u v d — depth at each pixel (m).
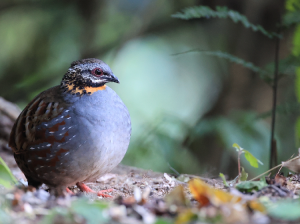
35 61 15.74
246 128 11.39
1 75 15.82
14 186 5.26
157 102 16.84
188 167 12.40
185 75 16.92
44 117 6.25
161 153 11.93
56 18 15.23
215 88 15.09
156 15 14.98
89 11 14.78
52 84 16.03
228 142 11.08
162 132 11.83
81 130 6.11
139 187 6.96
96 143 6.14
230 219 3.98
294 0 8.73
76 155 6.16
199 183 4.40
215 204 4.17
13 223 4.11
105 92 6.40
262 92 13.22
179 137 12.58
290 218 3.97
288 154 12.91
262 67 13.17
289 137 13.06
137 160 12.12
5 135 10.23
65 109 6.19
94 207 4.01
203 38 15.64
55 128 6.14
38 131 6.24
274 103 8.34
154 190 6.78
